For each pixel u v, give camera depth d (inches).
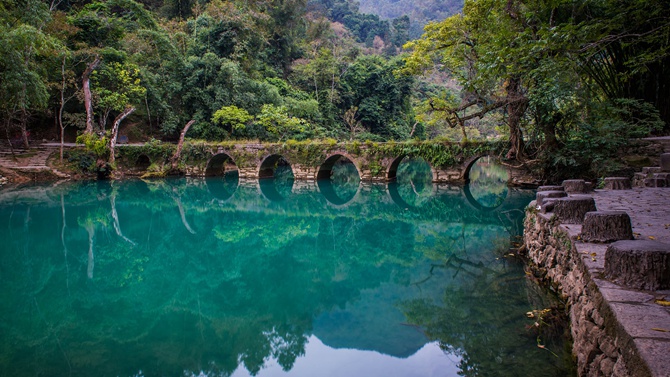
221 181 1184.2
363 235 614.5
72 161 1096.8
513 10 516.1
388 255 493.7
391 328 280.2
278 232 637.3
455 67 866.1
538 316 256.2
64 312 324.5
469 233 580.4
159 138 1421.0
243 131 1376.7
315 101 1590.8
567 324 230.1
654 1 298.4
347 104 1884.8
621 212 207.2
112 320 308.8
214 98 1406.3
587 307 163.9
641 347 99.0
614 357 122.0
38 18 990.4
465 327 266.1
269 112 1327.5
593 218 208.8
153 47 1429.6
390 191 994.7
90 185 1019.9
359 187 1043.9
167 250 531.8
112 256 499.5
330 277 413.7
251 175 1199.6
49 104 1189.1
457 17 783.1
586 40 300.5
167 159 1246.9
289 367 244.8
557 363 204.2
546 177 824.3
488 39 606.9
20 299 352.2
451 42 798.5
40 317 313.7
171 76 1395.2
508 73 374.9
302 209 818.8
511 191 864.9
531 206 378.9
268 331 290.2
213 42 1512.1
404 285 371.6
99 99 1135.6
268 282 402.0
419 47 873.5
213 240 585.9
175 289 384.5
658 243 152.2
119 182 1096.8
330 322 301.7
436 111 947.3
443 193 943.0
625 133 644.7
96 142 1076.5
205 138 1358.3
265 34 1718.8
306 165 1142.3
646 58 384.5
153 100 1317.7
